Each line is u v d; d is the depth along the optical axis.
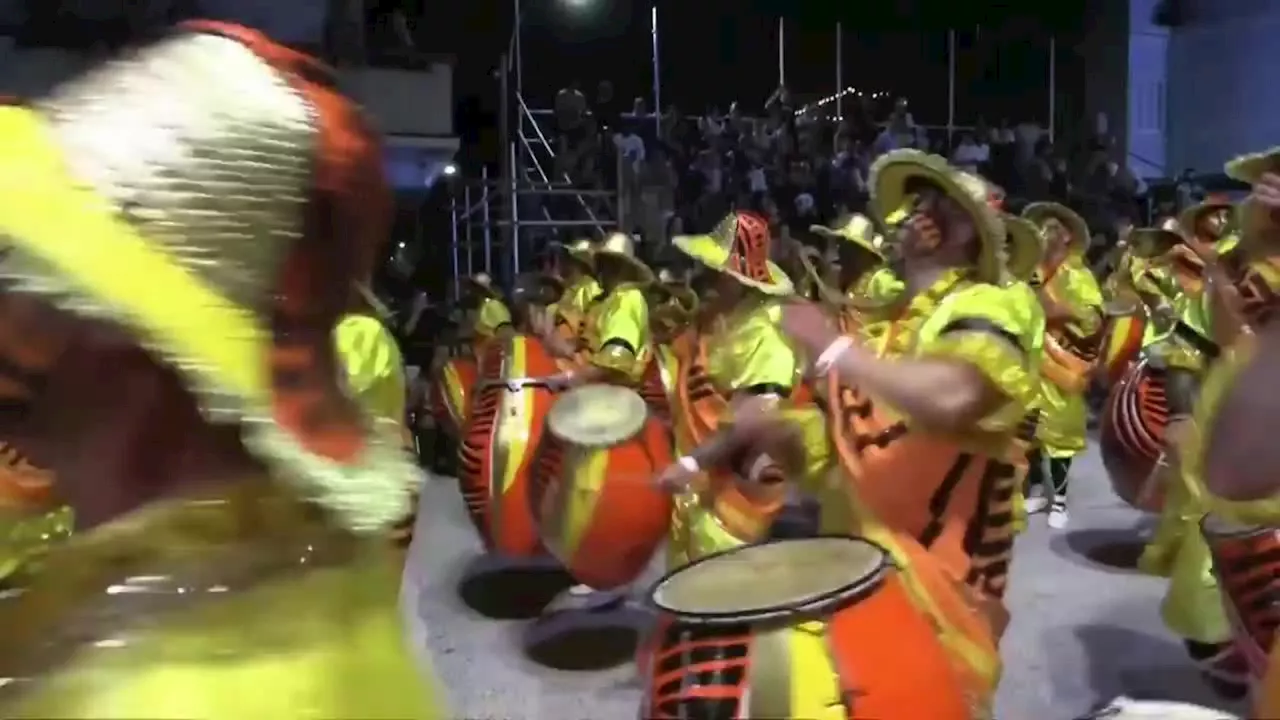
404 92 12.81
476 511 5.65
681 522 4.11
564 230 14.59
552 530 4.71
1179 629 4.16
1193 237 4.49
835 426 2.67
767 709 2.02
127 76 1.44
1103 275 9.98
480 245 13.85
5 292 1.38
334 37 6.68
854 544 2.40
